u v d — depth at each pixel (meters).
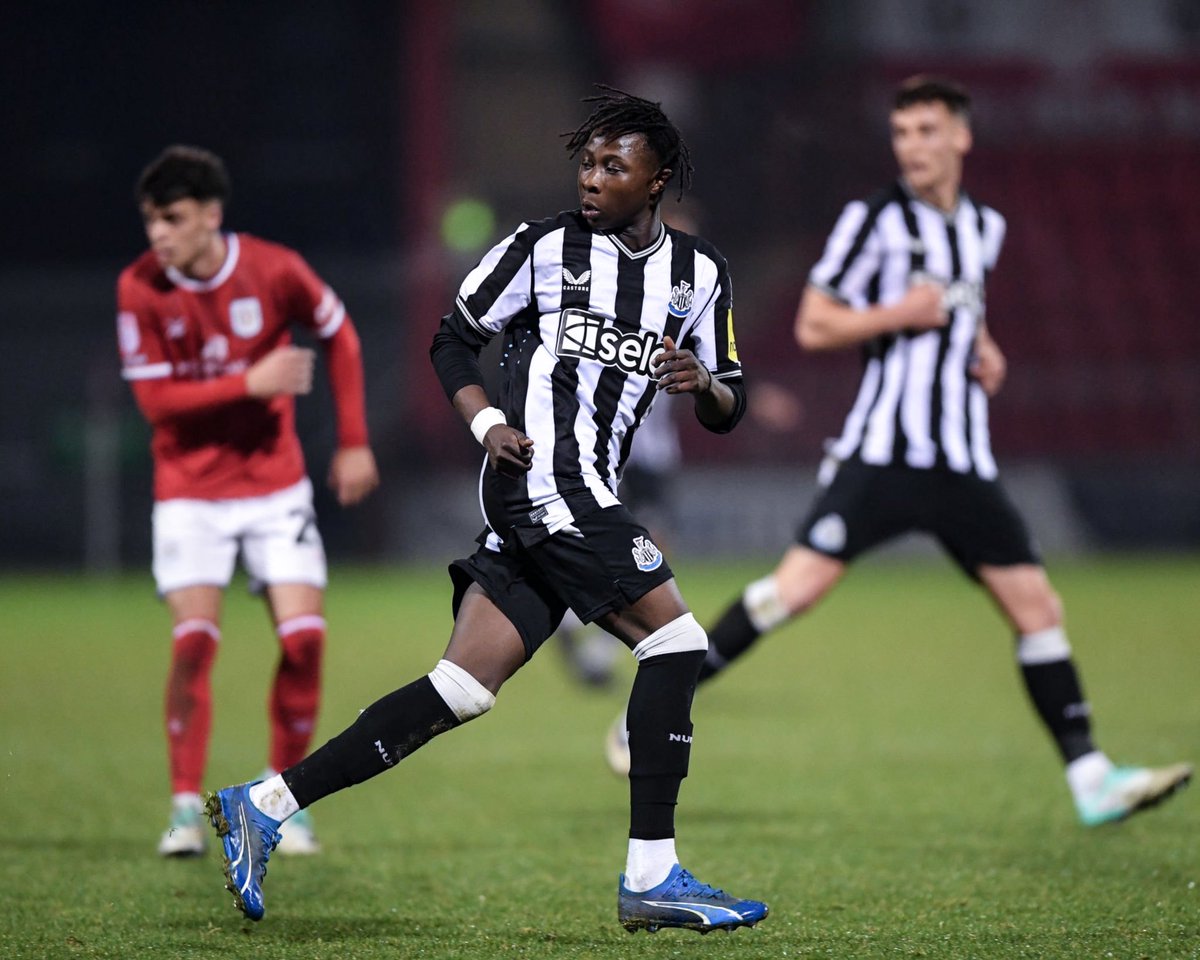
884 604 54.19
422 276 77.12
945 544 18.67
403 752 12.09
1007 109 94.50
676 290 12.23
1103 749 23.95
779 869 15.41
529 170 89.38
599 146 11.88
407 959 11.61
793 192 89.25
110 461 70.31
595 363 12.04
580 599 12.03
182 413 16.36
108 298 80.06
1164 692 30.86
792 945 12.11
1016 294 88.88
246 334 16.91
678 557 71.44
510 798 20.42
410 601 54.00
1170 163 94.25
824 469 19.28
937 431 18.59
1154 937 12.34
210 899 13.94
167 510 16.77
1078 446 80.81
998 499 18.50
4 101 82.62
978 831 17.64
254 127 83.62
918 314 18.45
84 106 83.06
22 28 82.56
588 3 89.44
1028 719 27.98
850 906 13.64
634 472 34.09
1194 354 87.19
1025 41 94.62
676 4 90.25
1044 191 93.00
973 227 19.28
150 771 22.20
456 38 88.62
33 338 78.88
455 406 12.19
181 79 83.31
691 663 12.16
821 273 19.20
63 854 16.22
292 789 12.03
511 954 11.77
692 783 21.25
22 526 71.62
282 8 83.31
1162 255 91.00
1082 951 11.88
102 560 69.94
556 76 89.69
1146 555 72.62
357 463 17.50
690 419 75.12
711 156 89.81
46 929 12.68
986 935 12.44
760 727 27.02
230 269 16.73
